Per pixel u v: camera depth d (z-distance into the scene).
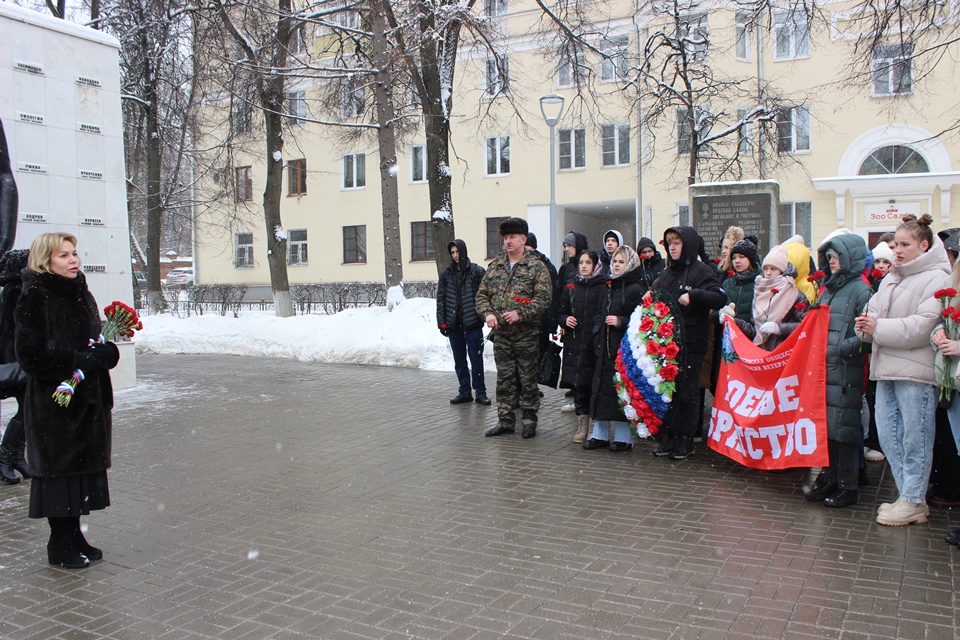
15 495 6.07
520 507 5.44
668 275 6.83
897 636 3.40
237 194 22.12
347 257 34.59
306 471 6.55
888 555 4.39
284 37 17.19
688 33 15.95
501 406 7.87
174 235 42.69
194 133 21.89
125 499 5.83
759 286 6.22
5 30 9.73
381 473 6.43
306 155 34.78
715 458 6.81
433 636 3.50
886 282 4.95
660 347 6.56
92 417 4.50
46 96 10.20
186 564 4.48
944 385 4.54
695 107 16.41
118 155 11.09
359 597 3.95
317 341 15.05
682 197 26.09
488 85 18.97
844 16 19.69
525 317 7.47
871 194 24.34
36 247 4.45
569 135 28.73
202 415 9.21
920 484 4.87
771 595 3.86
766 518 5.11
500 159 30.28
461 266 9.48
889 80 23.16
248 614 3.78
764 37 21.59
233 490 6.02
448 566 4.34
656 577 4.12
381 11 14.84
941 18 13.92
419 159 32.31
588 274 7.34
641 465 6.59
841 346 5.29
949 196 23.53
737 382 6.23
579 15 15.81
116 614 3.82
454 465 6.65
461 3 14.86
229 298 28.17
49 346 4.32
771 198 11.49
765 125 16.64
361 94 18.58
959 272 4.52
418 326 14.16
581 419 7.45
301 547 4.71
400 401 9.93
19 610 3.89
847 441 5.30
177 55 19.16
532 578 4.14
